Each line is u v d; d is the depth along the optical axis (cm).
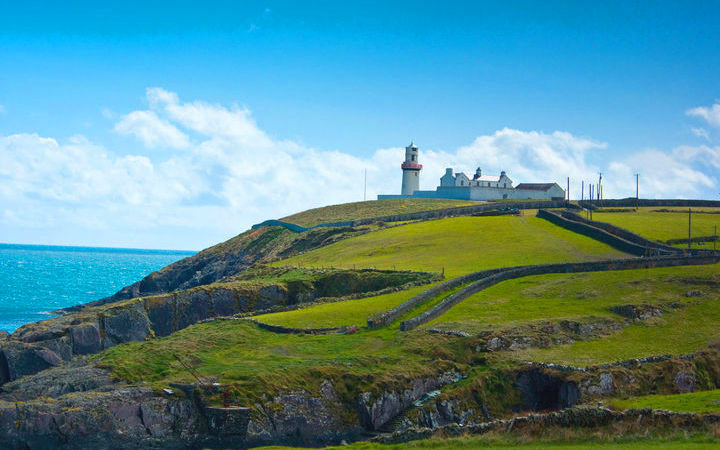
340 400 6800
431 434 5259
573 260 11681
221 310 10925
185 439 6228
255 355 7531
